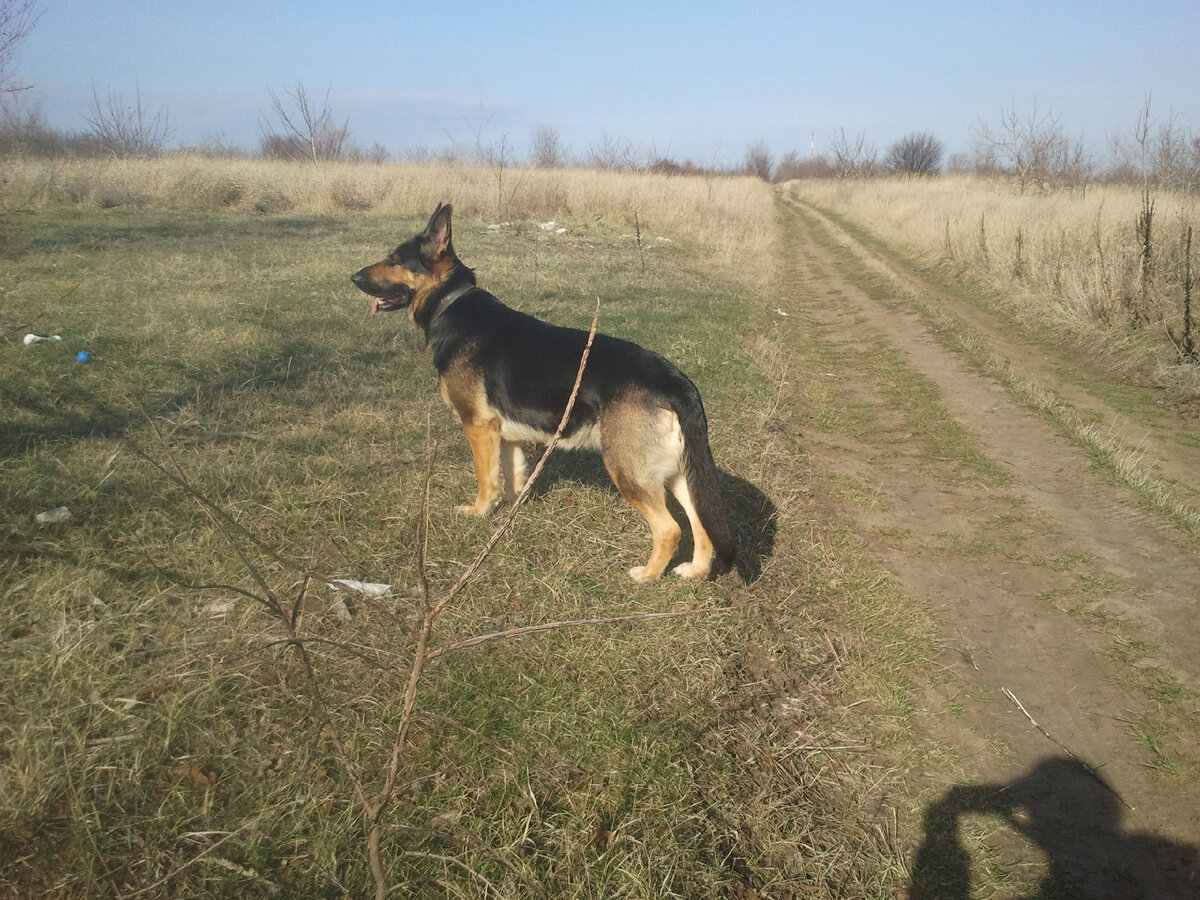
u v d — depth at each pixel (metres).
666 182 24.42
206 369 6.40
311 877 2.34
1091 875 2.76
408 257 4.78
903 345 10.61
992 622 4.25
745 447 6.27
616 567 4.38
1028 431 7.23
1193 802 3.08
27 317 7.21
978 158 34.19
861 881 2.69
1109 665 3.88
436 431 5.76
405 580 3.92
